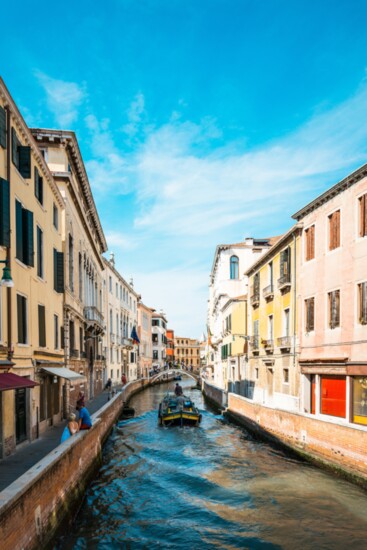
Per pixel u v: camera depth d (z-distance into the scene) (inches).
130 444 754.2
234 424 965.2
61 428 636.7
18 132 518.3
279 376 827.4
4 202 438.6
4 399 436.8
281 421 661.9
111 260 1700.3
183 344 4704.7
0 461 416.8
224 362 1476.4
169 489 487.8
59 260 712.4
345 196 611.5
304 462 574.2
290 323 774.5
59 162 788.6
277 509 420.2
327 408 644.7
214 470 565.0
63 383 746.8
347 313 595.8
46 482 301.1
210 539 361.4
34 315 563.8
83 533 371.6
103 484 506.0
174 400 1043.3
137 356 2315.5
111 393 1184.8
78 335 935.7
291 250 776.3
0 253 445.7
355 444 464.1
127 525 389.1
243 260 1547.7
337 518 397.4
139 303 2440.9
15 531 239.8
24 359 515.2
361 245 573.0
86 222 1005.2
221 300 1537.9
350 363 572.7
